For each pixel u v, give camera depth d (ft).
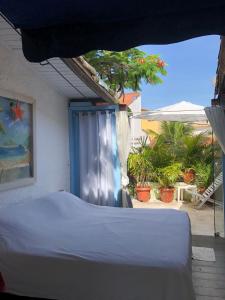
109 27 6.20
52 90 16.80
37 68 13.98
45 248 9.40
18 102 13.01
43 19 6.20
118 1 5.51
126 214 13.96
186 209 24.84
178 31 5.83
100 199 19.12
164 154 28.68
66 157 18.86
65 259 8.78
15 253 9.22
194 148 28.86
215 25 5.62
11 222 10.43
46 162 15.92
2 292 8.47
